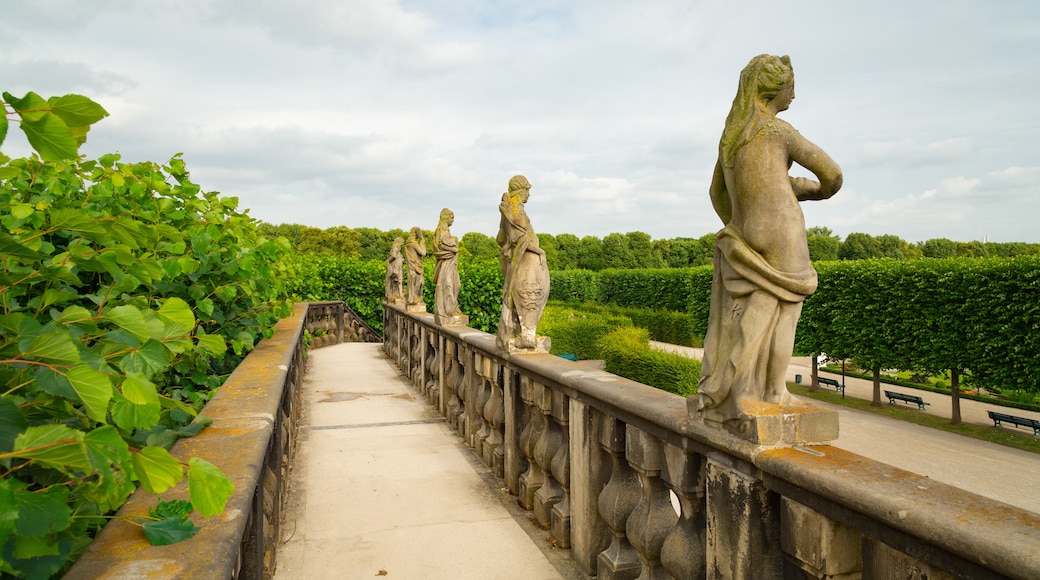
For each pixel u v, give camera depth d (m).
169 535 1.59
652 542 3.19
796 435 2.37
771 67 2.48
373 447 6.98
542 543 4.39
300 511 5.00
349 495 5.38
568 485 4.30
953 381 15.88
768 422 2.33
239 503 1.86
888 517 1.76
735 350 2.49
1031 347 14.02
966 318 15.30
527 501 5.00
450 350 8.09
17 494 1.21
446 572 3.95
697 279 30.02
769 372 2.50
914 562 1.77
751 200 2.47
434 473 6.01
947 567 1.64
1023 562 1.39
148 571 1.42
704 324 29.80
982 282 14.94
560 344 18.86
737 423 2.46
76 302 3.21
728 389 2.52
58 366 1.47
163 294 3.95
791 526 2.22
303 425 8.11
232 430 2.68
